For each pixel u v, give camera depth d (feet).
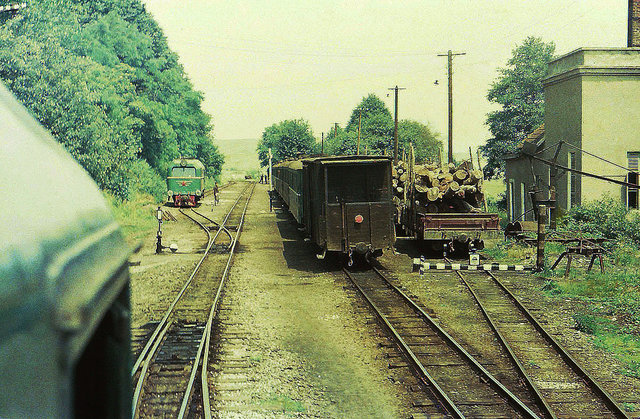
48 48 71.15
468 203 69.56
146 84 142.00
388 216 57.88
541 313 40.11
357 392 26.13
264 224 99.50
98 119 81.46
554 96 84.23
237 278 52.85
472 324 37.65
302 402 24.93
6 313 2.63
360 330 35.99
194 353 30.55
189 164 132.87
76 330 3.08
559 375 28.43
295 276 54.44
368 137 249.96
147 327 35.42
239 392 25.84
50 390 3.00
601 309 41.42
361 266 60.08
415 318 38.55
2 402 2.62
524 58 170.19
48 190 3.87
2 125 4.00
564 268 57.00
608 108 75.15
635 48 76.18
